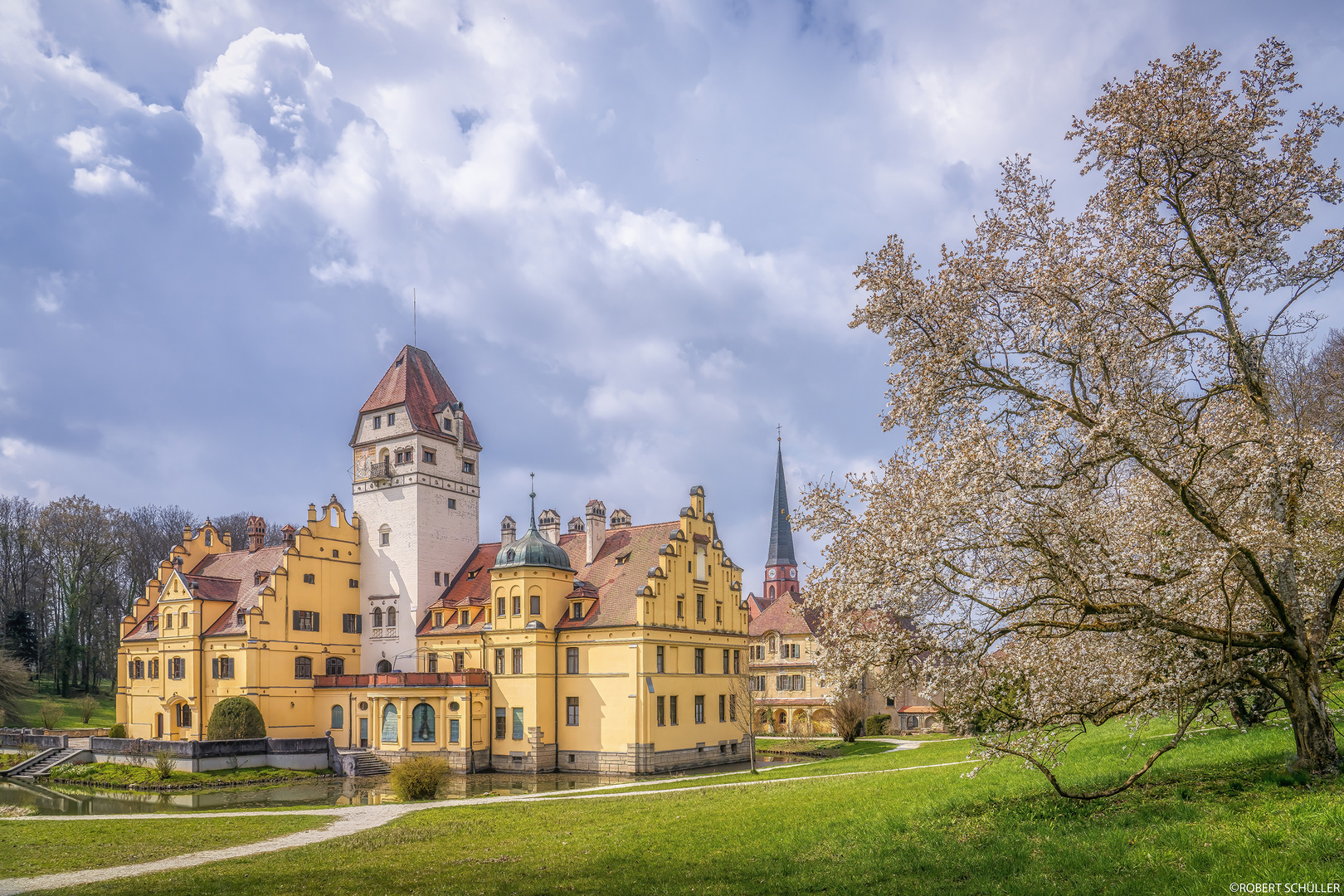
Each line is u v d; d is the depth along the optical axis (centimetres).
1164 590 1656
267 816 3678
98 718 8781
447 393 7800
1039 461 1688
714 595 6600
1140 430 1691
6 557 10269
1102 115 1919
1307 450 1688
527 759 5991
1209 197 1898
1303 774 1744
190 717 6850
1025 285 1959
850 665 1833
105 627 10725
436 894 1911
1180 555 1778
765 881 1761
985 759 1816
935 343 1977
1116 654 1800
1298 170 1844
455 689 6091
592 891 1834
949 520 1656
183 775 5534
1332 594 1841
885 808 2369
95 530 10212
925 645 1752
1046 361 1938
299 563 6869
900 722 8400
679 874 1911
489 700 6244
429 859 2402
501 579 6309
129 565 10981
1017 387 1928
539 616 6144
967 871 1586
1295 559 1856
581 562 6744
